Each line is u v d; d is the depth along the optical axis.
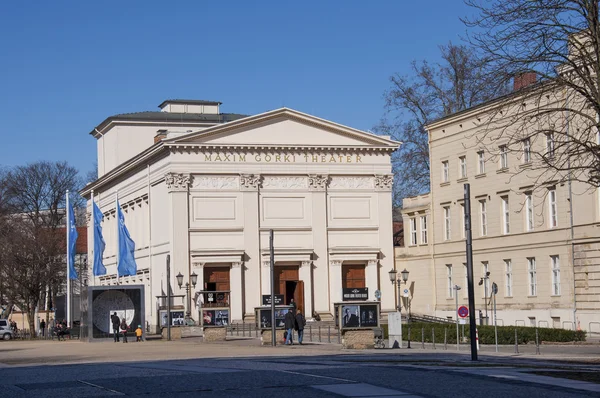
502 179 70.31
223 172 86.75
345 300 54.97
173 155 85.75
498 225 70.94
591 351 44.31
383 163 91.06
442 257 79.50
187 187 85.81
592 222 59.44
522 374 23.34
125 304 67.38
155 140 96.19
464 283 76.00
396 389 19.66
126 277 100.44
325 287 88.31
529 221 67.25
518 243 68.12
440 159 79.62
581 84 37.47
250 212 87.19
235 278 85.88
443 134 78.94
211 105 110.62
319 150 89.31
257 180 87.50
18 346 63.81
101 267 82.62
